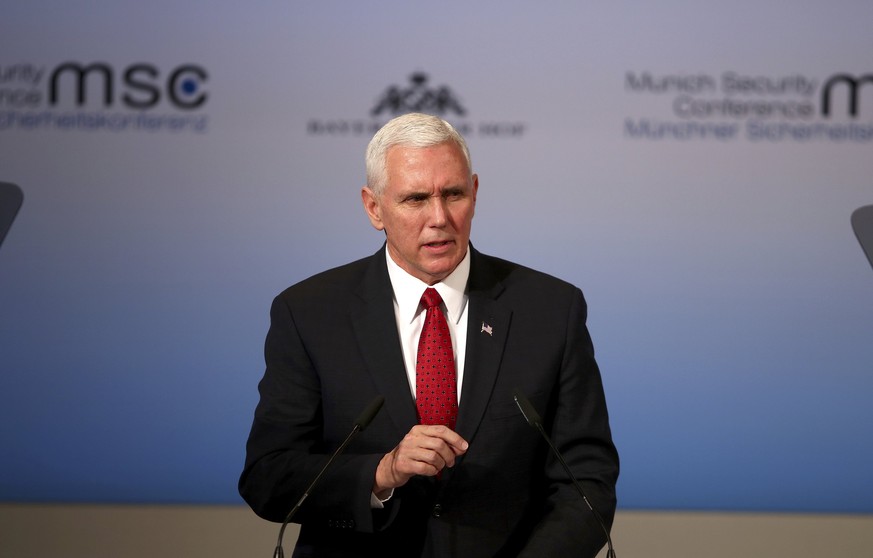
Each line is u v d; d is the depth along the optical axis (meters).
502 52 15.56
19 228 15.73
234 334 15.84
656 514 15.76
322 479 6.59
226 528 15.62
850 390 15.67
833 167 15.49
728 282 15.65
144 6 15.56
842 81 15.40
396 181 6.59
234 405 15.92
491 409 6.90
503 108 15.59
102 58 15.61
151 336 15.86
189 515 15.77
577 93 15.56
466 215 6.71
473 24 15.55
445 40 15.57
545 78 15.56
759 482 15.79
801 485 15.78
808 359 15.69
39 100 15.63
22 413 15.89
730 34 15.45
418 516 6.84
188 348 15.88
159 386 15.93
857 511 15.77
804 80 15.43
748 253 15.62
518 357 7.06
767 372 15.71
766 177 15.53
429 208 6.58
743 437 15.78
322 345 7.10
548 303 7.30
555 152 15.60
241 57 15.64
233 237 15.77
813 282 15.61
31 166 15.69
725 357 15.72
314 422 7.14
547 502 6.95
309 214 15.72
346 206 15.70
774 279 15.63
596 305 15.71
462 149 6.71
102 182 15.73
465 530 6.76
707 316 15.70
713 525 15.61
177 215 15.77
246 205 15.73
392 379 6.94
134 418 15.93
